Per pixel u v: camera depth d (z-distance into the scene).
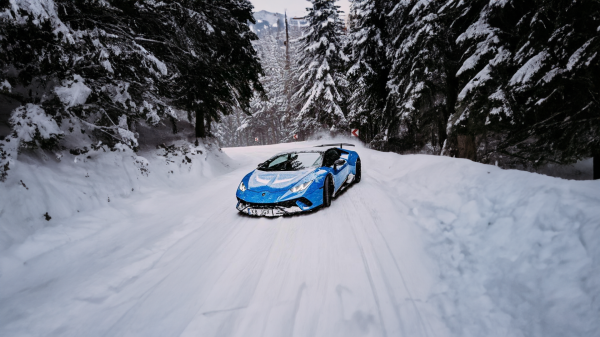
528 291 2.14
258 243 3.55
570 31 6.39
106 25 6.09
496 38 8.14
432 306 2.29
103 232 4.50
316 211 4.68
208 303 2.38
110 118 6.30
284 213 4.43
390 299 2.35
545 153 7.86
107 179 5.93
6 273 3.24
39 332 2.21
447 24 10.88
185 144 10.26
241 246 3.49
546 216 2.66
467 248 3.07
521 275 2.31
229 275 2.81
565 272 2.07
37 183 4.52
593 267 1.95
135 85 6.69
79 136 6.42
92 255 3.70
